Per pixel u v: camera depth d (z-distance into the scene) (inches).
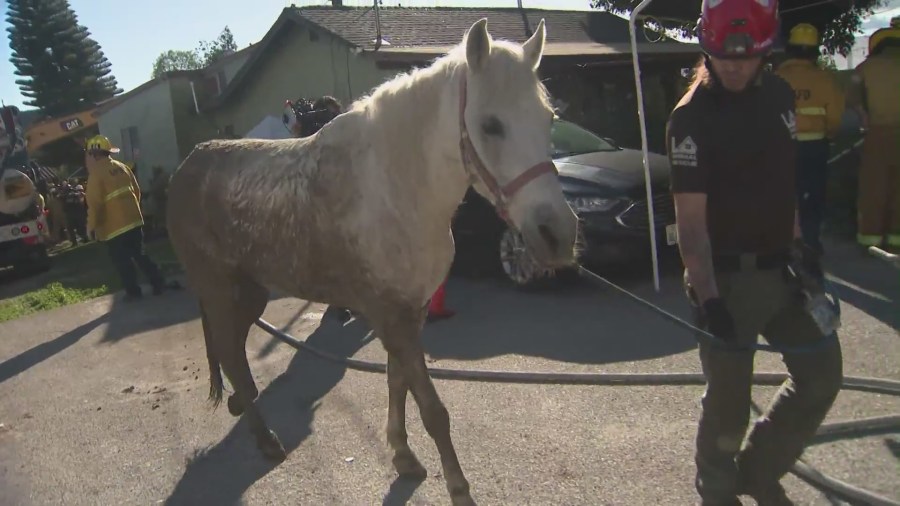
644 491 129.0
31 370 251.0
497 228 290.7
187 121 881.5
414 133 119.0
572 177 269.4
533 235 98.7
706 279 98.3
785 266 102.7
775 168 99.7
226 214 151.3
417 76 120.4
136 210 350.6
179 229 165.2
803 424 106.0
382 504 135.0
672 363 191.0
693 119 98.0
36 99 1766.7
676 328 220.4
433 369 197.2
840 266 269.1
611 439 149.6
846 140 526.9
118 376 231.8
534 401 173.3
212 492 146.1
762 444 109.0
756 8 91.4
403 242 121.9
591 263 261.4
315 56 605.0
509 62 103.7
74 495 150.0
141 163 941.8
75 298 384.8
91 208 340.2
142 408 198.5
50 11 1737.2
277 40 631.2
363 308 130.5
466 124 107.5
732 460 107.4
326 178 129.8
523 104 102.4
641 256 263.6
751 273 101.6
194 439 173.9
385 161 122.5
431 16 679.1
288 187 136.5
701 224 98.9
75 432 185.2
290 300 320.5
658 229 263.1
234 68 866.8
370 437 165.0
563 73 530.6
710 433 106.1
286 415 183.5
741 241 101.7
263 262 146.0
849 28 568.7
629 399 168.4
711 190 100.7
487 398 178.1
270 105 683.4
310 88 621.9
